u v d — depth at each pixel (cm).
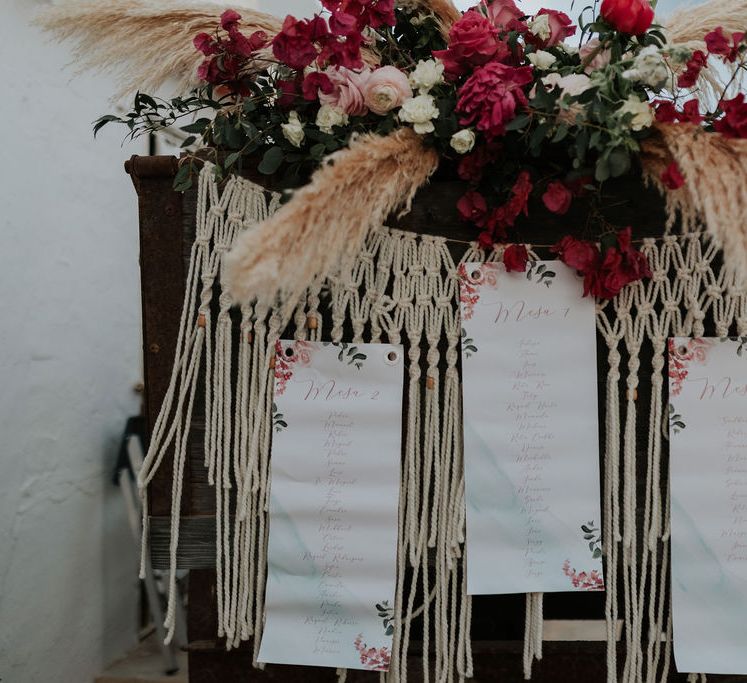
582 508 88
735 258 74
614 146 79
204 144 98
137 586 232
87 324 206
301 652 89
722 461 88
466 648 89
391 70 89
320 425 91
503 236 88
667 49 83
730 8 99
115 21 101
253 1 205
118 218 220
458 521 90
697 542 87
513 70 84
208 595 95
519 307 90
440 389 91
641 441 90
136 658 222
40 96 185
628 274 85
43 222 187
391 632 88
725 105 80
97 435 211
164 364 94
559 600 100
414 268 90
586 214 90
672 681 90
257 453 91
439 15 106
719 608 87
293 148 91
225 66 92
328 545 90
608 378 89
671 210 85
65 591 196
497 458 89
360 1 90
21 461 179
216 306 93
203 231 92
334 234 76
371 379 90
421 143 88
